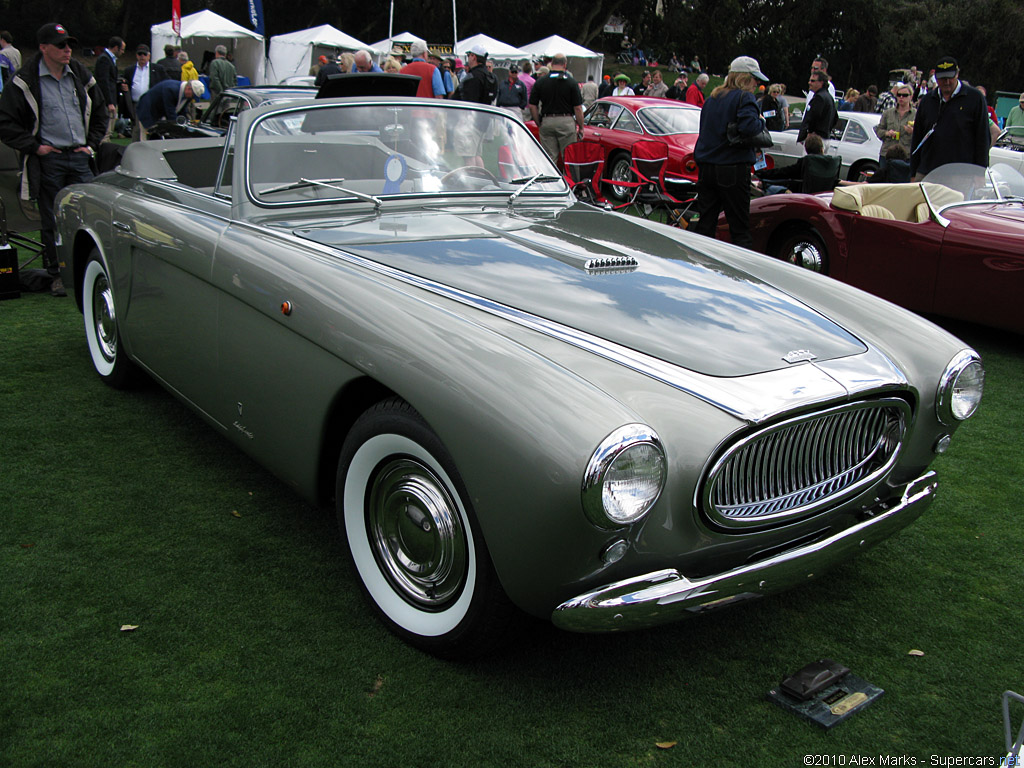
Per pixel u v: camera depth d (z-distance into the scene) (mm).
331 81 3836
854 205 5906
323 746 1944
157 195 3424
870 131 12469
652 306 2396
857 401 2176
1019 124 11500
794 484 2125
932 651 2424
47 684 2096
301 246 2631
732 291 2627
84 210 3818
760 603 2648
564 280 2500
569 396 1855
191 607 2443
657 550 1949
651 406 1964
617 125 12219
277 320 2494
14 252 5480
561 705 2127
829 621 2557
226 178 3066
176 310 3070
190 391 3100
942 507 3348
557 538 1817
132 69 15305
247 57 23203
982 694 2240
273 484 3227
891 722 2123
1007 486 3541
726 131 6242
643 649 2383
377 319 2205
